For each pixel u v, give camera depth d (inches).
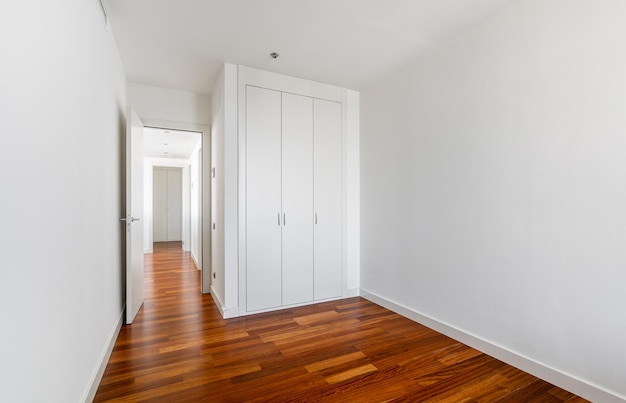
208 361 86.0
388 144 130.8
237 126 121.3
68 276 55.5
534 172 79.6
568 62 73.0
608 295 66.7
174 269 209.3
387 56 114.3
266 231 127.5
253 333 105.3
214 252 143.3
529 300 80.7
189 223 290.0
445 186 104.3
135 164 120.6
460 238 99.0
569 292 72.9
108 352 86.2
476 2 84.0
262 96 126.3
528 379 77.9
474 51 94.9
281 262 130.7
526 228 81.3
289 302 132.4
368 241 143.2
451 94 102.3
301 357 88.8
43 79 45.5
